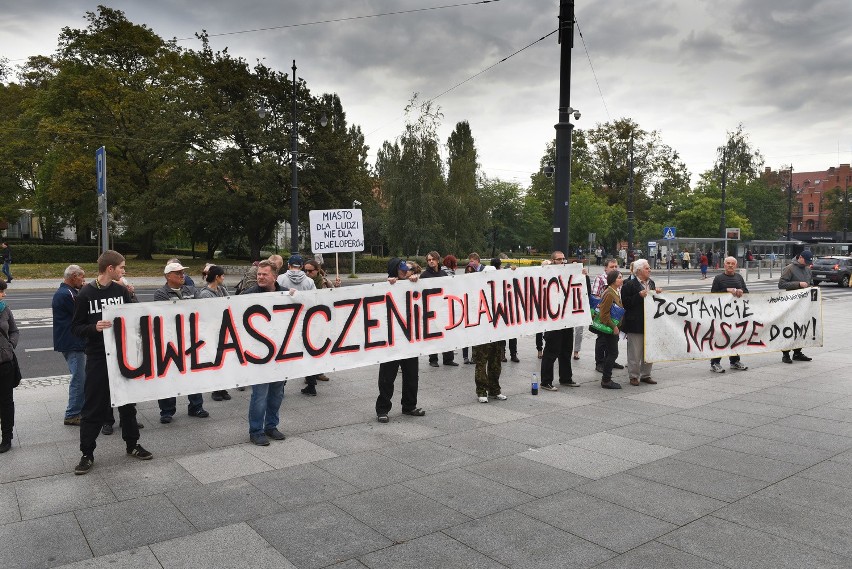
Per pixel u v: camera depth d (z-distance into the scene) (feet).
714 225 185.37
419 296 25.32
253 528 14.33
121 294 19.39
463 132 234.17
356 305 23.86
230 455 19.71
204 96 131.85
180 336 20.29
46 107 141.38
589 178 234.58
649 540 13.71
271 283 23.02
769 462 18.86
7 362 19.56
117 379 18.94
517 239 226.99
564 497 16.20
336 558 12.92
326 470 18.30
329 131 138.72
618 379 31.99
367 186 152.05
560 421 23.77
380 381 24.09
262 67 136.15
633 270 30.86
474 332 26.84
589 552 13.17
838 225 327.88
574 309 29.89
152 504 15.72
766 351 35.09
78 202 146.41
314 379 28.19
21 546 13.38
